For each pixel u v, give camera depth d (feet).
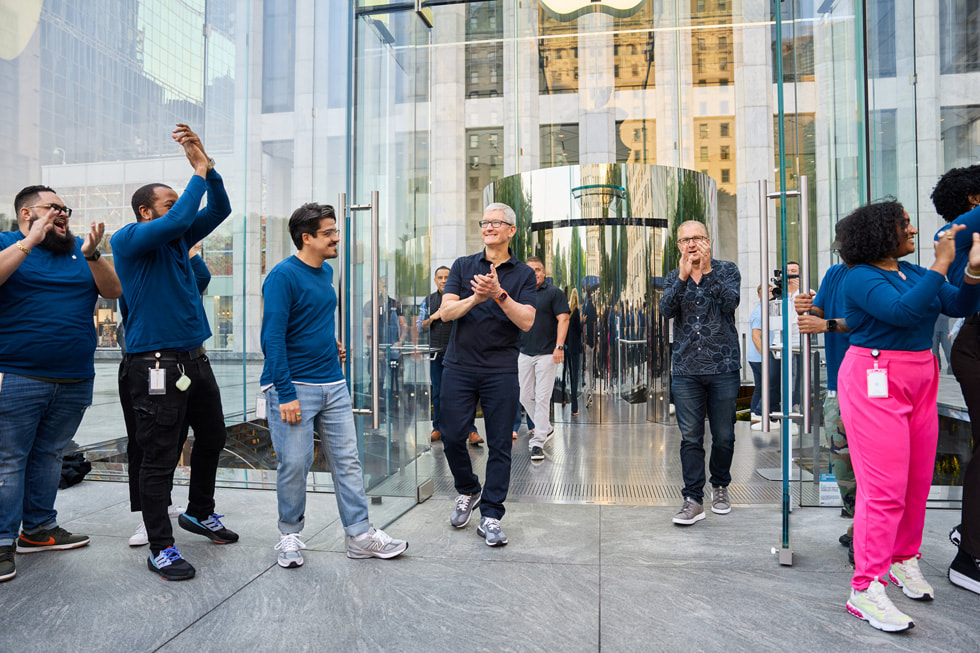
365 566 8.66
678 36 32.63
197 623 6.91
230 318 14.82
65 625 6.90
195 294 9.26
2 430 8.58
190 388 8.97
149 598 7.64
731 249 32.89
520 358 16.87
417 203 12.00
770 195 9.27
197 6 14.93
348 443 9.11
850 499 10.24
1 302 8.81
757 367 19.22
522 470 14.70
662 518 10.82
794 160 10.63
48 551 9.45
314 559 8.96
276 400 8.73
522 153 33.47
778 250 11.50
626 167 21.74
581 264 21.89
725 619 6.86
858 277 7.16
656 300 21.79
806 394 11.08
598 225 21.77
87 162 15.16
